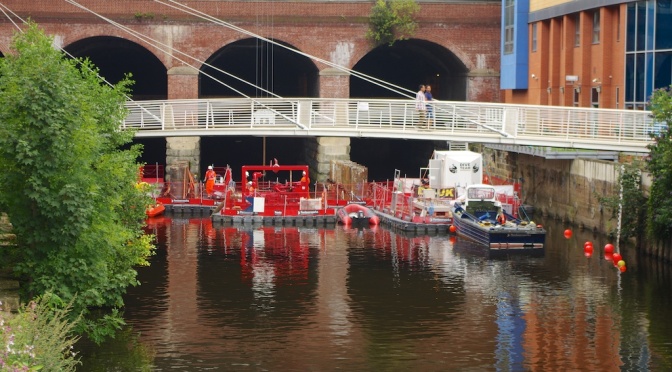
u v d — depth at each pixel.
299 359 30.47
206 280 40.22
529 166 60.47
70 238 29.08
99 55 84.81
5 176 28.78
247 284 39.59
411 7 73.31
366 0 73.44
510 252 46.66
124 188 35.75
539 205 58.97
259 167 58.12
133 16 71.88
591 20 61.72
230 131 60.66
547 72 67.44
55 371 21.33
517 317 35.03
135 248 35.00
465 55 74.69
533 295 38.06
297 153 83.12
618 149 51.91
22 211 28.97
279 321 34.34
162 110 61.84
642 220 46.47
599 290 38.91
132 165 36.12
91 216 29.97
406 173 78.62
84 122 30.97
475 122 55.66
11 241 30.02
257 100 61.53
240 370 29.36
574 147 52.44
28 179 28.47
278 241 49.47
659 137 44.03
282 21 73.19
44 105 28.73
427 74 87.06
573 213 54.25
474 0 74.25
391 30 73.69
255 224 55.00
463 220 50.53
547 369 29.80
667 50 53.97
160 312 35.25
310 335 32.84
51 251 29.05
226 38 72.75
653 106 44.03
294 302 36.88
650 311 35.81
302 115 66.62
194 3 72.56
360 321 34.50
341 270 42.44
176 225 54.38
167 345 31.59
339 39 73.62
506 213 51.62
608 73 59.44
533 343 32.16
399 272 42.09
